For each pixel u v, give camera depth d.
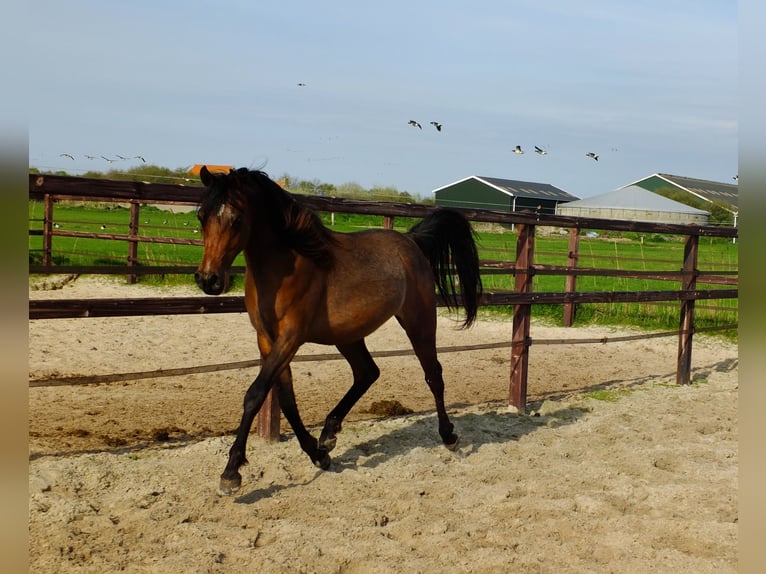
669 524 3.85
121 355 7.52
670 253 21.36
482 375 7.80
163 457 4.48
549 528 3.79
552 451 5.16
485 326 10.86
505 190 48.25
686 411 6.52
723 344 10.27
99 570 3.10
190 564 3.17
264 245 4.00
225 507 3.87
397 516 3.91
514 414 6.20
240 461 3.90
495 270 6.09
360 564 3.29
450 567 3.30
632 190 43.28
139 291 11.48
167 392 6.23
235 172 3.87
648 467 4.84
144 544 3.37
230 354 7.88
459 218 5.39
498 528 3.77
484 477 4.56
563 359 8.95
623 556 3.49
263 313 4.13
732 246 28.19
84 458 4.30
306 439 4.39
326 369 7.48
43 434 4.80
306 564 3.26
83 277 12.49
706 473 4.77
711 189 56.88
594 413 6.35
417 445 5.16
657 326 11.06
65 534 3.35
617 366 8.70
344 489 4.21
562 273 7.12
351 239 4.55
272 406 4.89
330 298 4.26
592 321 11.35
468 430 5.62
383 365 7.95
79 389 6.13
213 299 4.63
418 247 5.05
